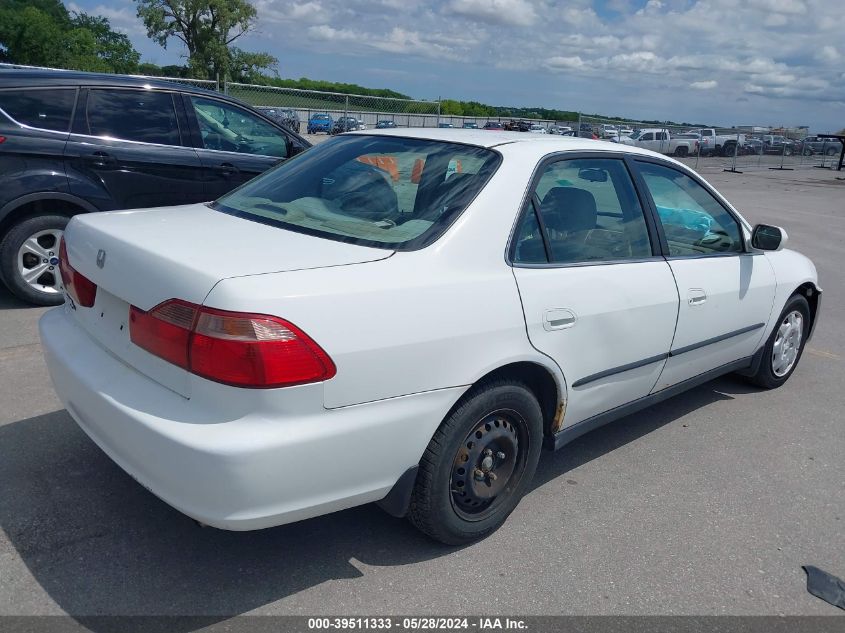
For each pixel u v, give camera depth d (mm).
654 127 28078
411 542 3186
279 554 3043
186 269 2520
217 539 3107
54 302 6102
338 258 2705
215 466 2344
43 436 3857
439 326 2748
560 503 3613
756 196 19625
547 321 3145
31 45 57781
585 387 3469
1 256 5809
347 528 3260
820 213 16422
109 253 2857
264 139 7031
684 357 4117
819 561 3277
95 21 72188
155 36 54938
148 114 6320
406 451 2756
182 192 6484
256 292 2404
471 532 3143
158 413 2484
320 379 2457
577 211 3479
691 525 3492
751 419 4836
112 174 6102
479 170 3209
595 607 2855
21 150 5691
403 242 2879
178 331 2469
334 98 18031
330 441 2514
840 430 4734
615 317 3486
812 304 5469
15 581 2758
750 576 3129
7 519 3129
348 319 2525
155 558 2953
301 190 3457
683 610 2879
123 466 2672
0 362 4809
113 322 2859
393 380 2643
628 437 4449
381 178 3350
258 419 2400
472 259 2941
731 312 4391
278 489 2443
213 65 54781
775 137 32781
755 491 3867
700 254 4188
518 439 3260
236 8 54250
